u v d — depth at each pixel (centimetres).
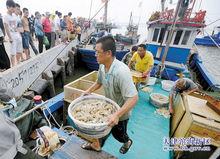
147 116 339
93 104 181
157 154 249
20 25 507
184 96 304
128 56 484
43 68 516
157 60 675
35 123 246
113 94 174
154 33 667
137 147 258
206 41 1597
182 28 595
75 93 321
